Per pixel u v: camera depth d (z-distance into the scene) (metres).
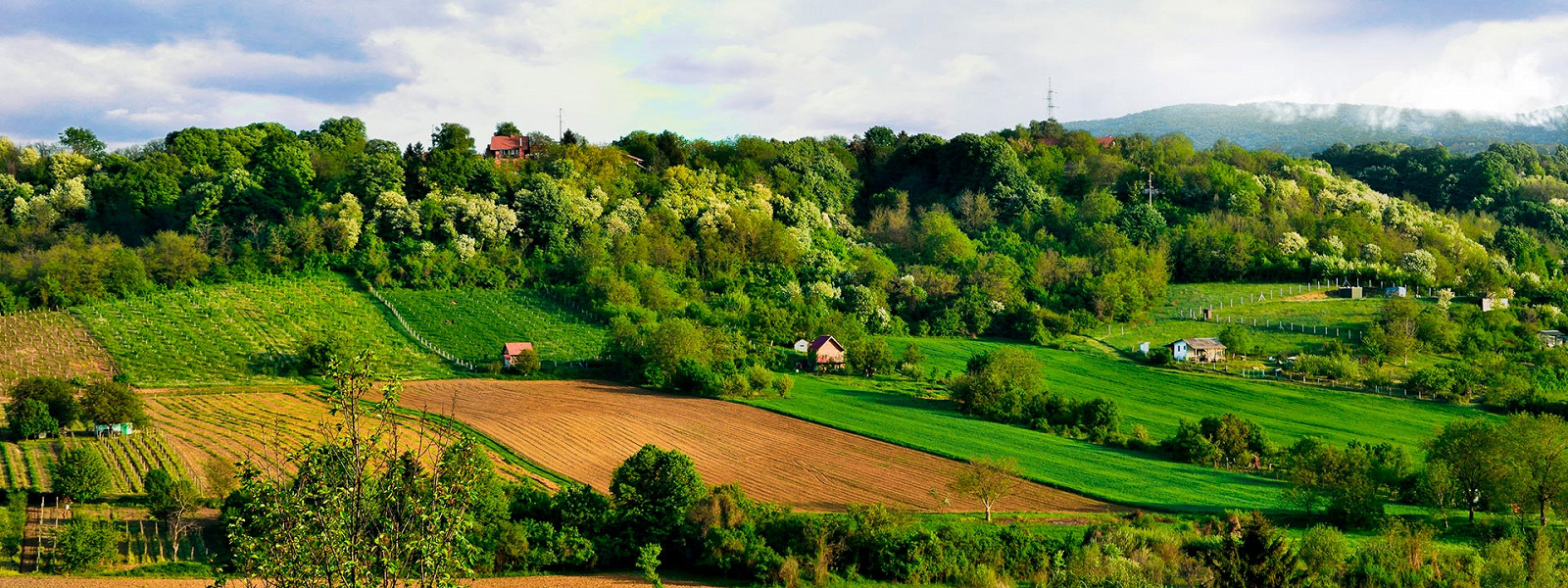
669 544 68.94
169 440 93.69
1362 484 76.62
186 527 69.38
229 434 96.44
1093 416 111.69
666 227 198.75
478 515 64.31
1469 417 120.06
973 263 194.88
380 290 167.12
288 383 120.50
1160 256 198.75
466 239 179.88
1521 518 78.81
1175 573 64.38
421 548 30.67
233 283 164.38
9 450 88.69
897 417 112.56
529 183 199.00
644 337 132.88
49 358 125.06
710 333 138.25
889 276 183.62
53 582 57.50
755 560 64.88
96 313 145.50
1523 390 124.19
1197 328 169.62
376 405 31.94
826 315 160.62
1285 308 178.88
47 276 148.88
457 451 32.81
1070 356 155.50
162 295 156.00
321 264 173.50
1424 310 164.50
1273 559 54.75
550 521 70.38
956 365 147.75
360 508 30.67
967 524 72.50
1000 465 78.81
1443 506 80.12
